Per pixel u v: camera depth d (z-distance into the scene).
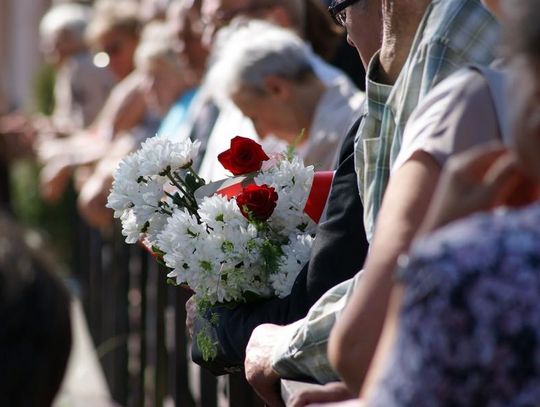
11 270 3.14
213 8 8.09
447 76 3.88
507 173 2.79
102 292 13.18
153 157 5.02
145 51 10.46
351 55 8.62
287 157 5.04
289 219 4.87
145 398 10.76
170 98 10.36
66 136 13.71
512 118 2.70
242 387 6.54
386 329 2.85
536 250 2.58
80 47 14.66
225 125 7.77
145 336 10.75
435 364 2.55
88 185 11.89
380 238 3.36
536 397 2.52
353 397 3.79
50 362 3.16
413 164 3.42
